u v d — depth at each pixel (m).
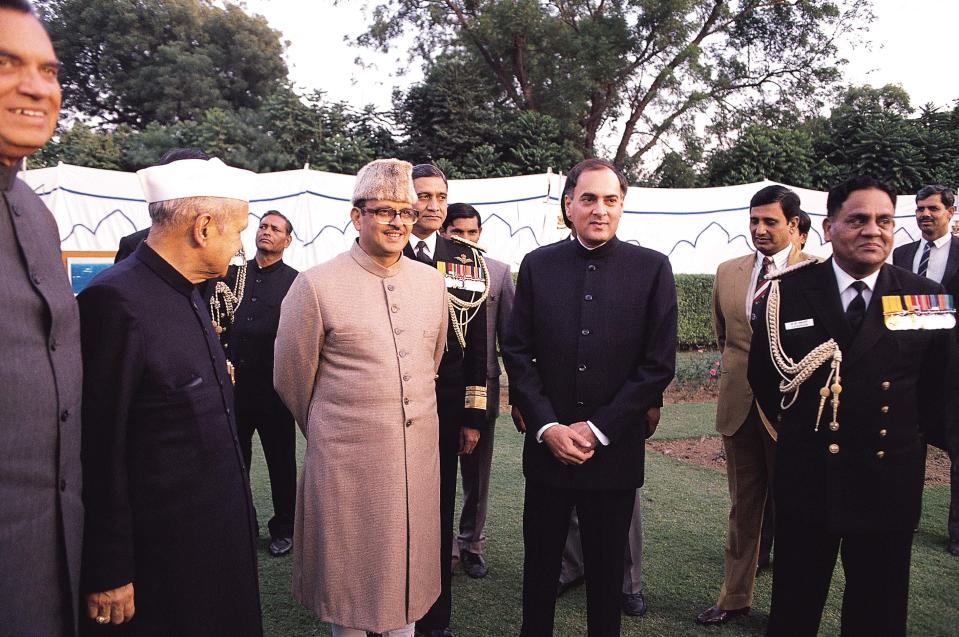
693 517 4.14
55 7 28.11
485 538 3.79
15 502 1.35
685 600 3.17
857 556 2.24
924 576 3.40
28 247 1.42
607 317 2.39
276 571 3.43
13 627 1.35
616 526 2.36
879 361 2.14
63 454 1.47
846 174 18.70
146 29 28.41
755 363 2.44
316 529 2.19
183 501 1.70
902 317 2.14
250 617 1.86
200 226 1.76
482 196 11.60
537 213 11.47
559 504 2.41
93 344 1.59
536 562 2.44
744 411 2.98
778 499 2.32
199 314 1.85
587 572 2.40
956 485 3.69
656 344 2.37
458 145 18.94
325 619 2.17
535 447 2.43
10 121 1.33
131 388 1.62
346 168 18.00
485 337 3.00
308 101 19.31
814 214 12.46
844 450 2.17
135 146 19.39
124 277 1.67
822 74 23.80
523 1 20.33
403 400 2.22
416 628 2.81
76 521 1.51
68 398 1.48
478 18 21.89
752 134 18.91
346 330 2.19
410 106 19.39
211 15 29.11
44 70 1.38
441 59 20.84
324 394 2.22
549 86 22.62
